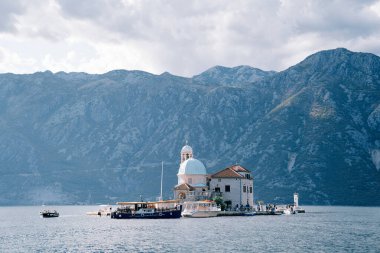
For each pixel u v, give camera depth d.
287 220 184.88
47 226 176.12
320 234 124.50
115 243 107.00
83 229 153.12
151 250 94.12
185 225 154.00
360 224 167.38
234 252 90.38
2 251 98.25
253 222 169.50
